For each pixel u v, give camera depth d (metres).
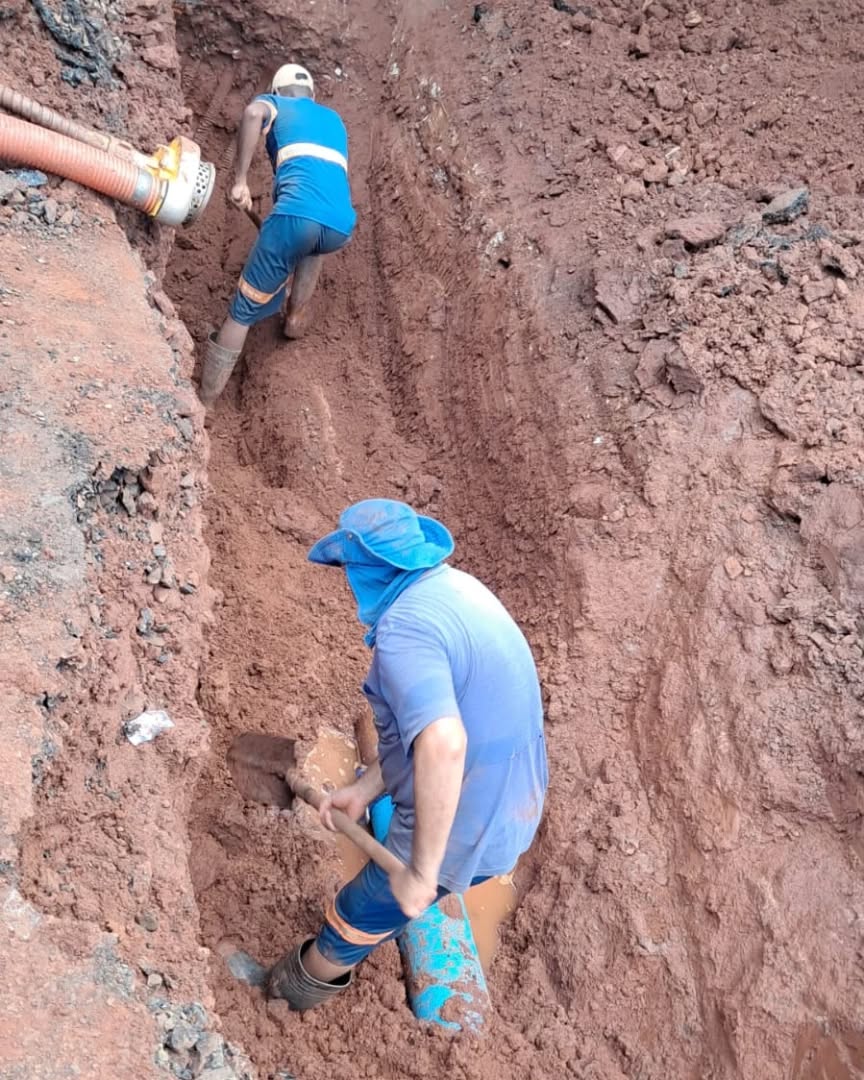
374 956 3.84
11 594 3.10
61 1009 2.43
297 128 5.49
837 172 5.62
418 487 5.50
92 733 3.05
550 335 5.30
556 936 3.95
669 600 4.55
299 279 5.82
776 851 3.87
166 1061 2.46
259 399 5.92
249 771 4.18
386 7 6.77
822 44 6.13
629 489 4.82
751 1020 3.56
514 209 5.82
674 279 5.20
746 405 4.83
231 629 4.77
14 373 3.68
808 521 4.41
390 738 2.89
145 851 2.91
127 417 3.71
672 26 6.31
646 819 4.12
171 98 5.21
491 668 2.81
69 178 4.44
